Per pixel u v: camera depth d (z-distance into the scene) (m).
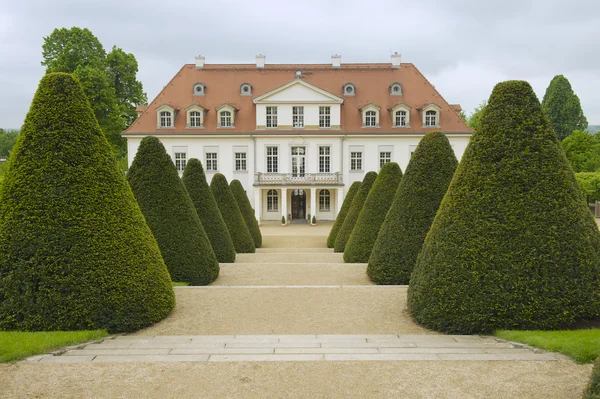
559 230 7.69
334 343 7.18
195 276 12.17
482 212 8.04
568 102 65.25
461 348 6.81
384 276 12.08
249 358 6.29
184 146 41.72
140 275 8.34
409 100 43.34
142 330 8.14
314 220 40.66
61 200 7.92
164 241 12.23
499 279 7.70
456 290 7.89
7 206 7.92
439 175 12.10
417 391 5.20
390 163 16.38
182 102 43.03
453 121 41.97
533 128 8.24
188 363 6.07
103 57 41.56
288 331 8.10
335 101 41.47
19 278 7.68
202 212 16.02
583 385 5.23
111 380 5.50
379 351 6.66
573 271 7.58
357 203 20.33
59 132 8.14
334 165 42.03
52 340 6.89
